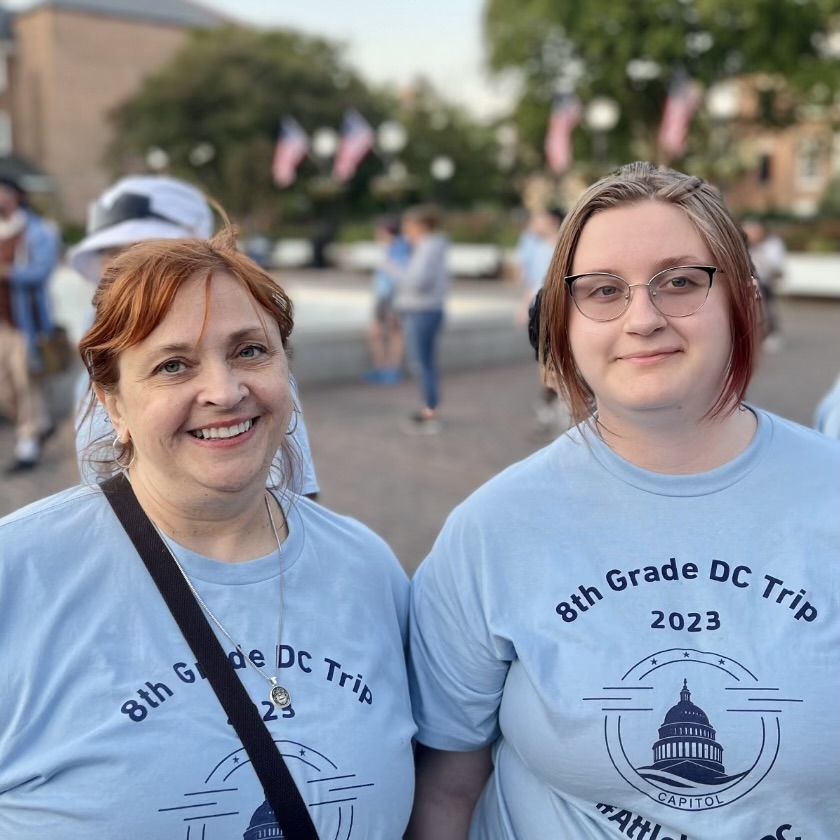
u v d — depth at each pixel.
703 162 28.27
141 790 1.25
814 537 1.40
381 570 1.57
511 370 11.93
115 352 1.32
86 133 47.59
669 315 1.34
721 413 1.42
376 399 9.87
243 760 1.30
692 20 26.31
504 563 1.46
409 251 10.90
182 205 2.59
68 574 1.35
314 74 40.72
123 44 47.91
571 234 1.42
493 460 7.29
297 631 1.41
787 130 29.62
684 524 1.42
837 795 1.34
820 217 27.77
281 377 1.38
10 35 47.88
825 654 1.34
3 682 1.29
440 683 1.55
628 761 1.35
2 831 1.28
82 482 1.57
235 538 1.42
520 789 1.50
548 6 27.66
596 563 1.43
